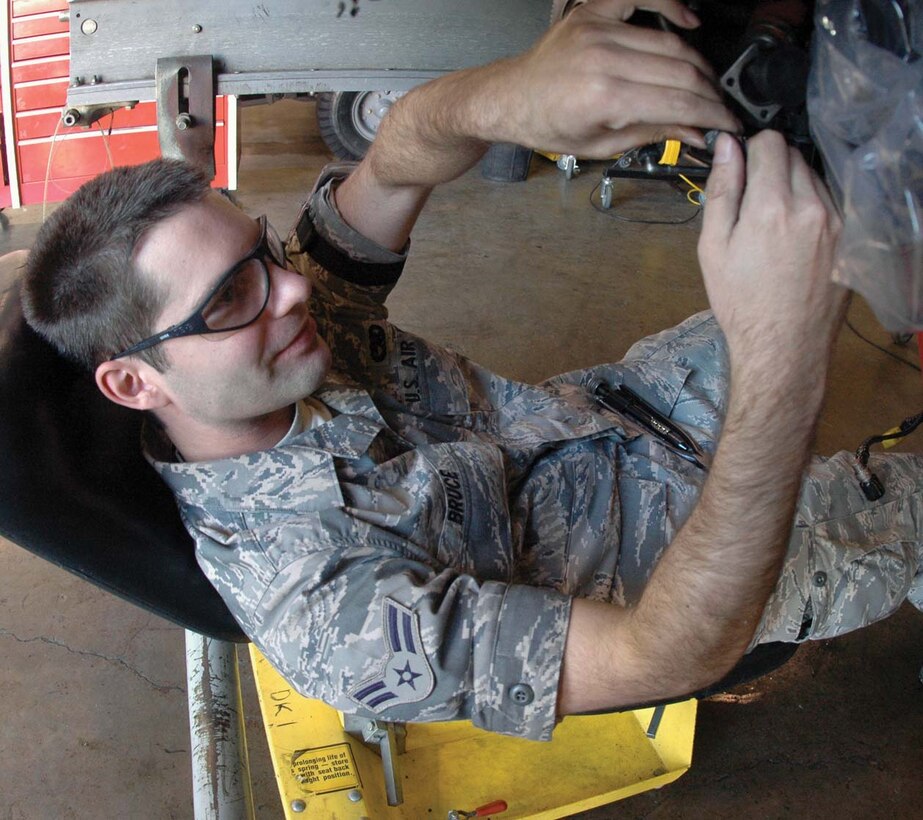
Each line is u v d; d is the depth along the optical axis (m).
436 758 1.52
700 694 1.08
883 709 1.76
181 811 1.59
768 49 0.56
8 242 3.39
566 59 0.64
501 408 1.39
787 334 0.61
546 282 3.09
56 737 1.70
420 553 1.01
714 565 0.76
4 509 0.90
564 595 0.91
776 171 0.57
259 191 3.77
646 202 3.71
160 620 1.93
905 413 2.49
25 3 2.90
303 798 1.31
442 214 3.54
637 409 1.40
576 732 1.57
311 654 0.91
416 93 1.00
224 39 1.47
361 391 1.18
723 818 1.58
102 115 1.68
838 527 1.28
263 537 0.99
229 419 1.03
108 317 0.93
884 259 0.53
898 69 0.51
